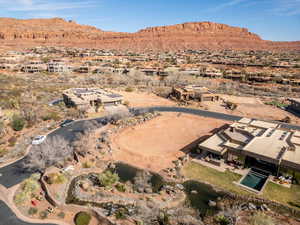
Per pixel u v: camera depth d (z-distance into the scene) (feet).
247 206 84.94
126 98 268.00
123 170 111.04
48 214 79.36
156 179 103.71
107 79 373.81
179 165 114.42
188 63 529.45
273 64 475.72
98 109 200.13
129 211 80.33
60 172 103.45
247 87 340.80
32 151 119.75
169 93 290.56
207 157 120.67
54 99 246.06
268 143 120.78
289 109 231.30
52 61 481.05
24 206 83.05
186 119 193.88
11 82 295.28
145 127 171.01
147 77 387.75
